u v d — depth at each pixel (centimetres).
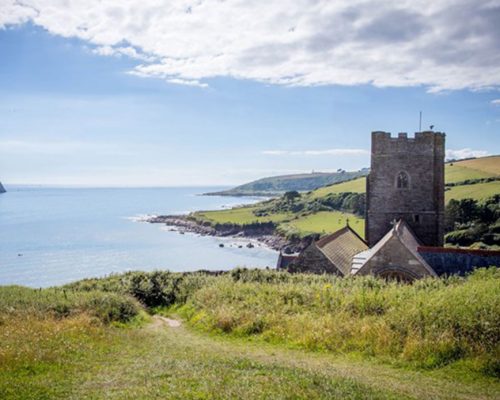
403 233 3575
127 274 4178
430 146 4553
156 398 1024
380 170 4669
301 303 2489
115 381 1209
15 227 18925
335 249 3819
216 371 1277
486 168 15525
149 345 1909
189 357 1566
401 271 3030
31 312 2373
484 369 1432
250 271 3816
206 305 2786
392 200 4650
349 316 2084
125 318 2705
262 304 2484
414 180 4600
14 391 1098
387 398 1112
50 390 1119
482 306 1747
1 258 11481
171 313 3203
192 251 13512
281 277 3425
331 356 1700
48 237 15862
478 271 2914
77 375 1284
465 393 1253
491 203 10700
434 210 4566
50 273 9656
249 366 1375
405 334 1748
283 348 1858
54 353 1521
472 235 9506
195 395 1039
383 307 2133
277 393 1053
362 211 16475
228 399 1014
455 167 16425
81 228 19112
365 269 3105
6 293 2969
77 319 2266
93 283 3919
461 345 1570
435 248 3406
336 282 2848
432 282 2609
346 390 1124
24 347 1520
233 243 15438
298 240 13612
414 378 1401
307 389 1097
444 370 1466
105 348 1742
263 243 15375
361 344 1758
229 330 2231
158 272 4088
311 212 18200
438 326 1717
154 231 18700
